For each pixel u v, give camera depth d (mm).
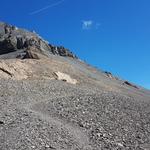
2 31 161250
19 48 128125
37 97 38062
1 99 33875
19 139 20672
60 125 26422
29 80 49781
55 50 134000
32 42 129625
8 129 22453
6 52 127125
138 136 27312
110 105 39500
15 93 38031
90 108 35406
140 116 36625
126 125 30828
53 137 22422
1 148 18953
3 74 48812
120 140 25266
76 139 23469
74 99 39469
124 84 102500
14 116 26297
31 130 22875
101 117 32188
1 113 26828
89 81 67938
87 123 28828
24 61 58906
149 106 46250
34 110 31562
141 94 87062
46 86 46469
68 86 51844
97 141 24125
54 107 33719
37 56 67750
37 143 20500
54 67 64500
